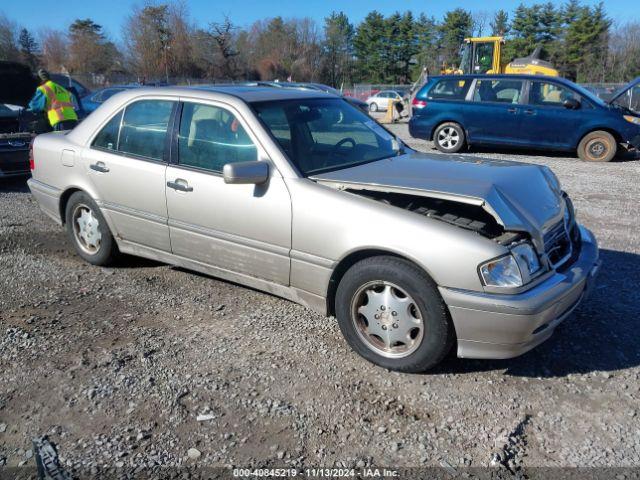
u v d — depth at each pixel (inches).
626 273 197.5
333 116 175.9
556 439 114.0
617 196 318.7
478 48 832.9
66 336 154.3
